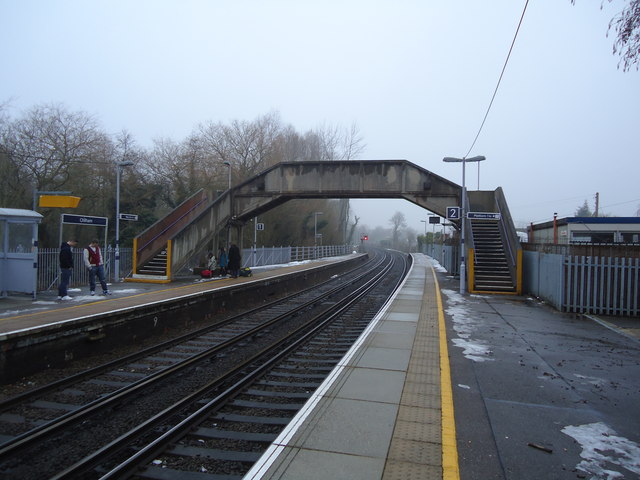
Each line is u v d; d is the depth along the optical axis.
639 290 12.33
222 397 6.46
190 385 7.53
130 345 10.51
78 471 4.52
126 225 32.94
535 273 16.58
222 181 38.81
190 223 19.97
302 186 22.88
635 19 6.00
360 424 4.77
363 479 3.66
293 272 24.19
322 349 10.08
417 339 8.99
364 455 4.08
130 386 7.06
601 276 12.67
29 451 5.11
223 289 15.39
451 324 10.95
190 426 5.55
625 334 10.03
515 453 4.32
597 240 25.33
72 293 14.19
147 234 20.22
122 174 33.00
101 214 32.09
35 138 28.19
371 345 8.45
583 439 4.67
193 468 4.62
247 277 20.69
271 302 17.81
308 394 6.90
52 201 15.73
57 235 28.23
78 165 29.16
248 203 23.38
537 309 13.60
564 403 5.71
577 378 6.75
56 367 8.42
